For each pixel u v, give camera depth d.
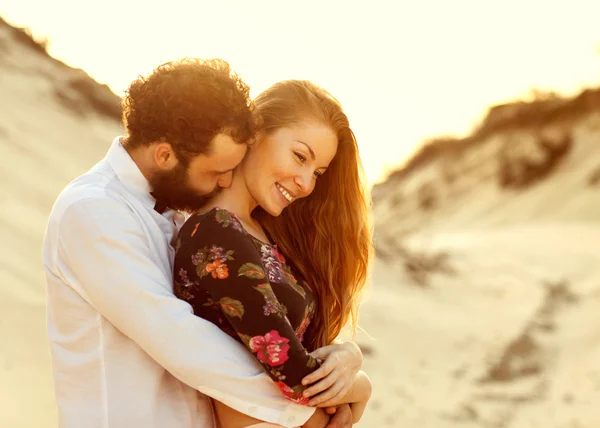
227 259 2.15
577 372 11.43
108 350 2.11
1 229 9.10
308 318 2.53
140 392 2.11
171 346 2.06
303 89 2.45
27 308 6.95
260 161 2.40
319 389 2.18
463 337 14.41
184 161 2.16
